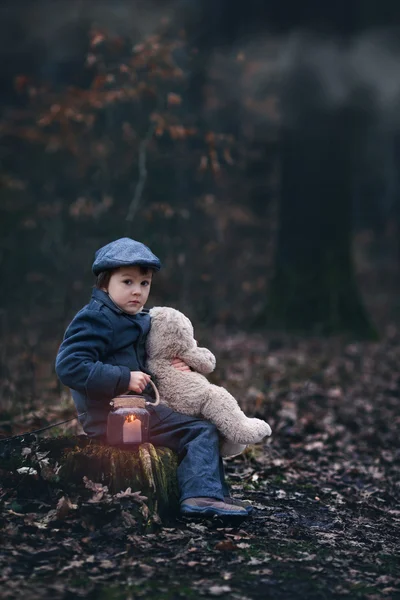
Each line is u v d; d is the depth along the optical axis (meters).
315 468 5.52
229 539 3.62
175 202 10.85
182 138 8.84
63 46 15.59
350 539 3.97
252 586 3.16
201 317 9.94
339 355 10.50
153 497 3.66
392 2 13.47
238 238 15.12
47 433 5.50
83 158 10.90
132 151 10.02
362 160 24.72
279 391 7.84
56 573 3.12
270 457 5.56
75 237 13.03
